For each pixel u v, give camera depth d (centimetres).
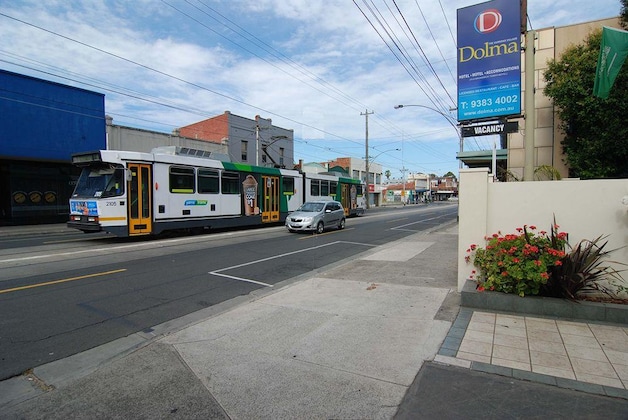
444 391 350
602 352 420
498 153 1909
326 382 371
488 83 991
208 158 1741
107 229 1295
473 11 1000
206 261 1044
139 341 492
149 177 1425
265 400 341
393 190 9625
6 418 318
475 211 651
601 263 570
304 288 738
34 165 2264
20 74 1995
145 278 831
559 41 1380
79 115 2255
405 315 560
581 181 591
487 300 568
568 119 1188
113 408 332
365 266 952
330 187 2742
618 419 302
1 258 1026
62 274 851
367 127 5044
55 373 402
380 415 315
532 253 555
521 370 383
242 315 578
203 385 369
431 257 1071
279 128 4219
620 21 1133
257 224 2141
